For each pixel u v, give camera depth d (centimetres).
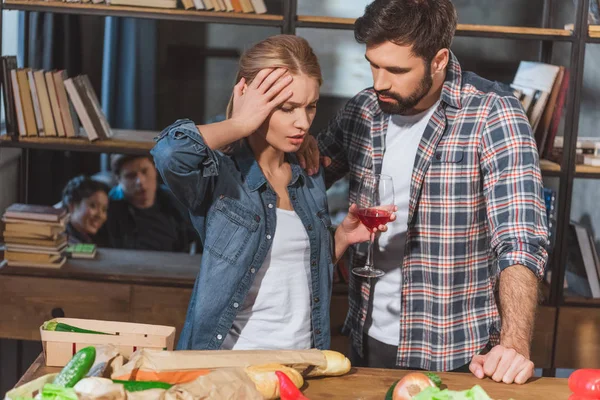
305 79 175
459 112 201
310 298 186
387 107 195
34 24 340
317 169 197
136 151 293
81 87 291
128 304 296
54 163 348
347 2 336
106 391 123
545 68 296
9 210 298
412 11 184
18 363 331
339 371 153
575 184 339
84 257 316
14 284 295
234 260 177
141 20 338
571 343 296
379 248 210
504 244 182
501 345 166
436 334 206
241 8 285
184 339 187
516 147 191
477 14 334
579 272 307
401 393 134
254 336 178
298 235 184
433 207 204
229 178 180
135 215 342
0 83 298
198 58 342
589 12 285
